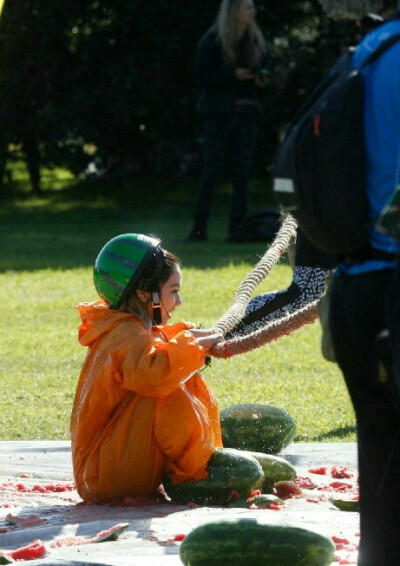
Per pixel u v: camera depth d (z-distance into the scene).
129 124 54.22
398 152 7.01
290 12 51.94
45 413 17.58
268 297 15.75
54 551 9.60
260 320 15.69
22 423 16.92
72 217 49.72
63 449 14.70
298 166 7.18
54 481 12.99
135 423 11.55
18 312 27.91
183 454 11.59
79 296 30.22
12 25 53.38
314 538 8.69
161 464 11.67
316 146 7.13
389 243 7.14
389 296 6.93
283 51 50.78
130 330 11.59
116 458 11.58
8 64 53.88
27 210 52.78
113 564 8.88
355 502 11.13
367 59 7.21
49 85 54.12
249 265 33.66
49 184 61.34
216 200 53.28
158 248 11.96
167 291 11.94
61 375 20.48
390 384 7.08
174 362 11.27
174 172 57.25
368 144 7.12
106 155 56.25
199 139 54.59
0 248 40.94
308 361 21.41
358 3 8.88
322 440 15.67
